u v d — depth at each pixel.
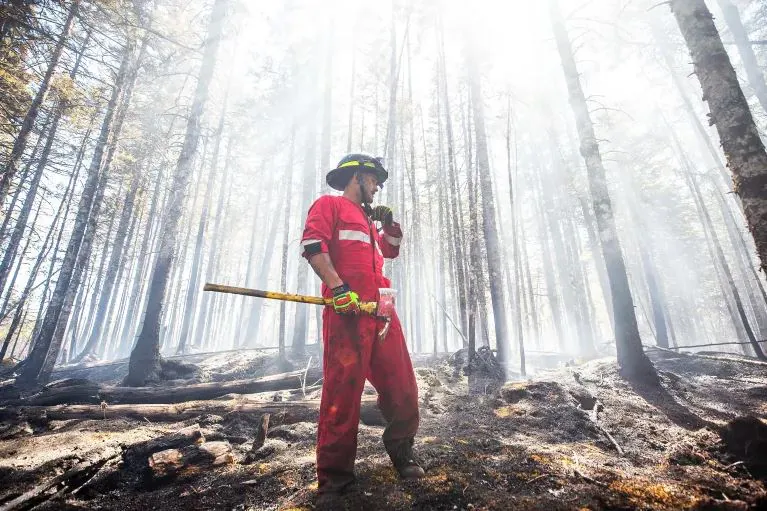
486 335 8.81
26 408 4.36
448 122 8.66
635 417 4.02
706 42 3.91
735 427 2.67
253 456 2.93
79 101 9.86
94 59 8.85
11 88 8.08
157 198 18.53
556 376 6.08
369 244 2.21
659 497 1.85
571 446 2.98
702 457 2.64
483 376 5.95
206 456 2.78
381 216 2.49
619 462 2.57
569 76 7.54
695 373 6.45
